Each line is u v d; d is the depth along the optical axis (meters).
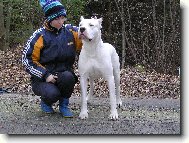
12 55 10.52
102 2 13.20
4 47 11.74
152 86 7.98
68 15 10.92
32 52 4.59
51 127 4.28
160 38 12.13
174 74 11.34
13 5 11.54
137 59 12.29
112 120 4.64
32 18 11.18
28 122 4.48
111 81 4.70
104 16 13.45
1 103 5.60
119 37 13.23
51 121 4.55
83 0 11.90
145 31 12.49
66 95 4.72
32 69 4.59
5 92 6.93
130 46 12.20
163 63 11.62
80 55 4.72
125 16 12.90
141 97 6.81
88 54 4.63
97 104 5.70
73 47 4.79
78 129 4.21
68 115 4.73
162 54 11.66
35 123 4.44
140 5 12.70
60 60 4.72
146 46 12.11
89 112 5.09
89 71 4.69
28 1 11.02
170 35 11.93
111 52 5.10
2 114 4.88
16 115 4.84
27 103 5.64
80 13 11.90
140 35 12.70
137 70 10.56
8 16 11.77
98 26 4.54
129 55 12.73
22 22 11.90
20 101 5.79
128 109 5.37
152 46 12.30
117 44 13.21
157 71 11.55
